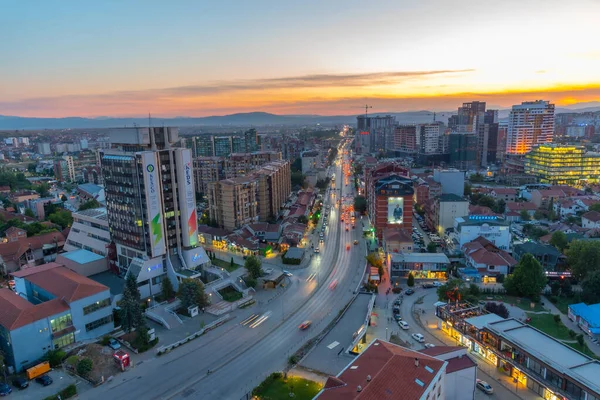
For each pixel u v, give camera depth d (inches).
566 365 2898.6
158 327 4212.6
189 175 5172.2
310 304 4687.5
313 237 7406.5
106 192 5393.7
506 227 6003.9
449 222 7140.8
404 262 5378.9
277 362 3521.2
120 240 5315.0
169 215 5078.7
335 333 3814.0
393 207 6727.4
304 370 3321.9
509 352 3346.5
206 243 7042.3
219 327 4210.1
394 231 6254.9
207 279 5329.7
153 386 3238.2
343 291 5017.2
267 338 3949.3
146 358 3649.1
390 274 5442.9
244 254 6437.0
